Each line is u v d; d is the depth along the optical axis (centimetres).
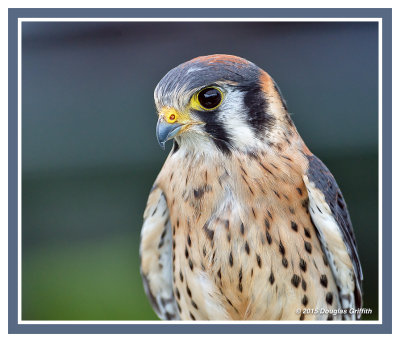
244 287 855
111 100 1539
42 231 1611
